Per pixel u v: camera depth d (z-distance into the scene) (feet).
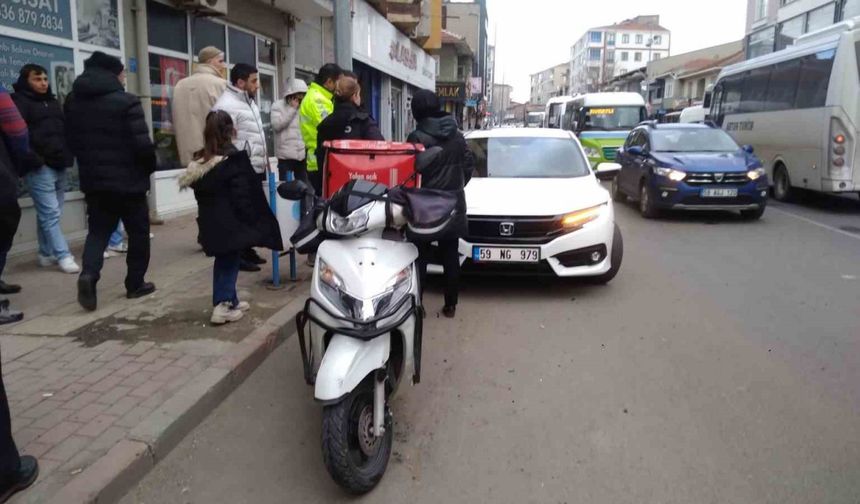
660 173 38.70
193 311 18.48
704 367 16.37
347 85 19.54
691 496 10.93
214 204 16.58
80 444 11.66
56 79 25.59
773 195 49.21
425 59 103.24
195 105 22.99
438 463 12.05
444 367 16.42
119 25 29.22
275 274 20.89
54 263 22.99
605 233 22.08
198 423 13.39
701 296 22.66
